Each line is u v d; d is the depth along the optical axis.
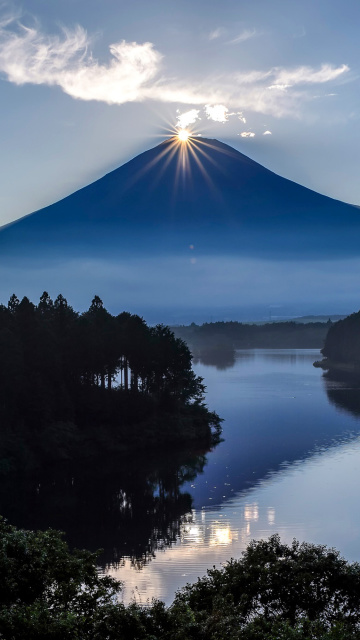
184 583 57.19
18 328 120.25
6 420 108.19
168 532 72.56
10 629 26.72
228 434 127.19
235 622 29.20
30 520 79.50
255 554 35.97
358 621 32.78
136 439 120.50
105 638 28.20
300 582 33.34
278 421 139.12
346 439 119.19
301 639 26.98
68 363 125.44
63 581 33.31
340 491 85.75
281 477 94.38
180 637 27.70
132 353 129.88
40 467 106.12
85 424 122.81
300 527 71.25
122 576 59.34
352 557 60.56
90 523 77.56
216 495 86.75
